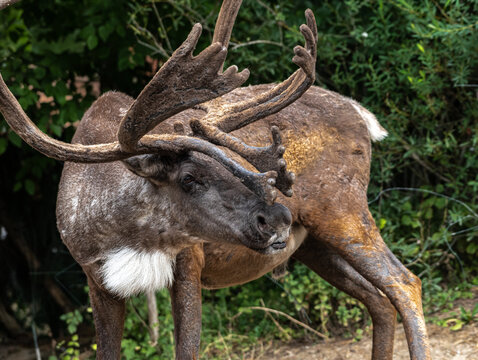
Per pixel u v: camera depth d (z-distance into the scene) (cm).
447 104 899
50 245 997
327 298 833
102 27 899
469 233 872
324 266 704
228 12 562
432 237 873
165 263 541
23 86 909
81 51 944
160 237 532
